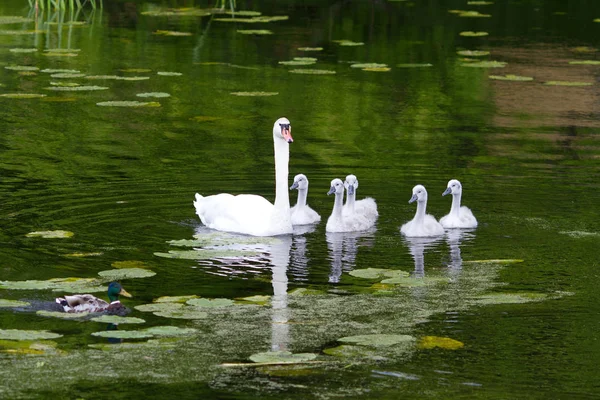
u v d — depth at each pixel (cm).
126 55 3189
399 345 1188
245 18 3888
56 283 1342
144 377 1087
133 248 1533
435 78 2984
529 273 1452
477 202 1825
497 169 2056
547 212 1762
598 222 1702
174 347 1165
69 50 3209
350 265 1488
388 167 2070
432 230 1642
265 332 1216
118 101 2570
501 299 1345
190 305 1292
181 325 1230
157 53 3231
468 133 2375
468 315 1288
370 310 1298
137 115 2488
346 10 4141
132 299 1312
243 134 2328
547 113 2600
